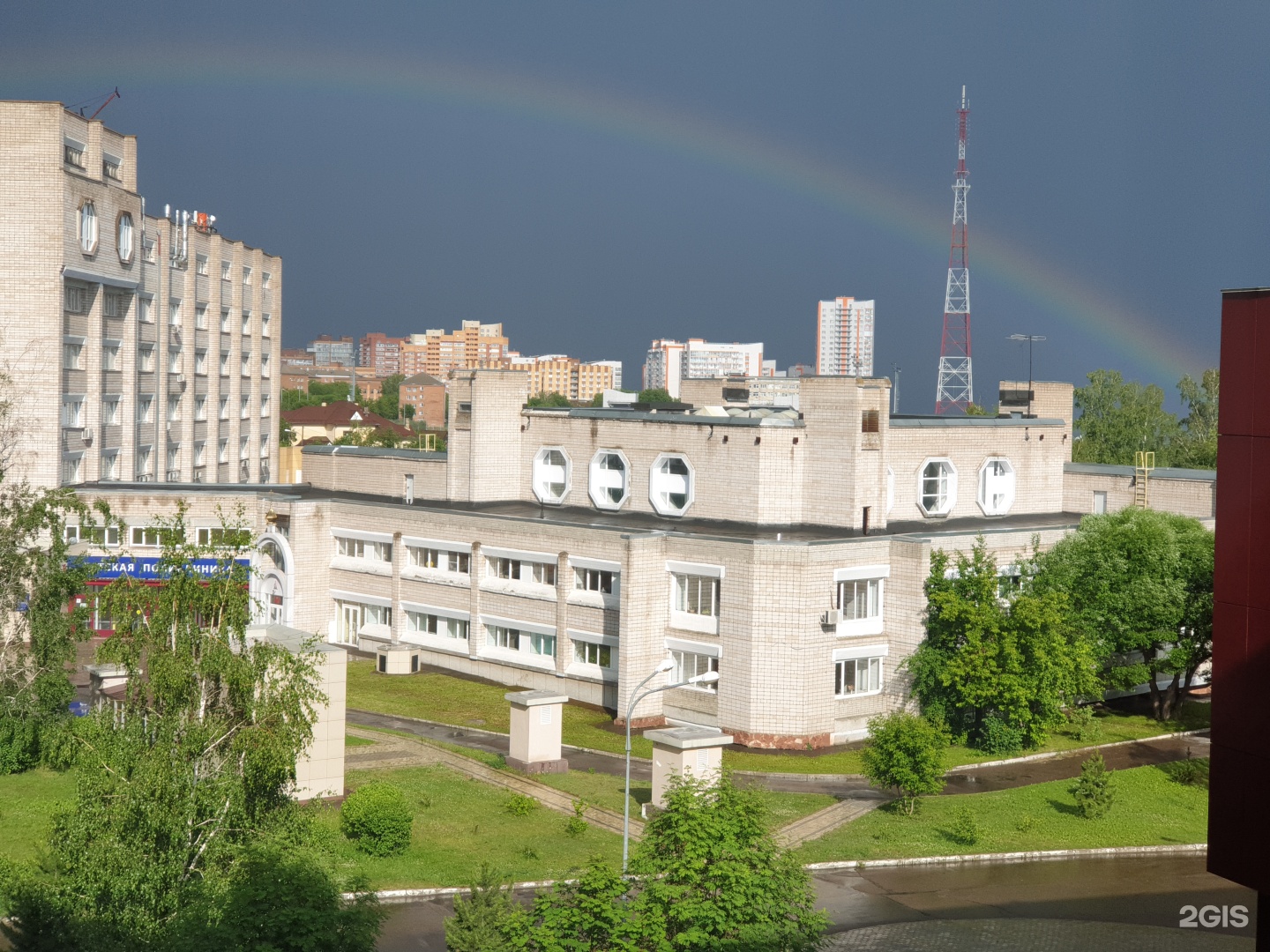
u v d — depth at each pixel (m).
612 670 69.88
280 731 36.59
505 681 75.50
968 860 48.56
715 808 36.12
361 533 83.12
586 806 52.31
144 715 36.94
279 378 145.00
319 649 50.28
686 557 66.25
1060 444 88.25
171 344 111.50
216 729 36.38
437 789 53.50
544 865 45.31
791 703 62.53
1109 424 147.50
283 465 156.00
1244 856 26.36
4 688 55.06
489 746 61.44
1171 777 58.56
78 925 33.50
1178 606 66.62
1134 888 46.12
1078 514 88.81
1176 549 66.94
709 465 74.94
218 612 38.44
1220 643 26.80
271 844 34.91
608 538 69.62
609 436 80.50
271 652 38.25
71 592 57.66
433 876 44.00
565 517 80.31
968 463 82.25
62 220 87.00
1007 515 84.69
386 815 45.84
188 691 36.66
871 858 47.97
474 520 76.88
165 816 34.53
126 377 98.94
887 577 66.00
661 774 50.59
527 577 74.81
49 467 87.06
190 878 35.19
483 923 34.09
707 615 65.81
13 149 86.25
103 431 95.31
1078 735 65.38
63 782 53.41
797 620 62.34
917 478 79.25
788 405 92.06
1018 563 70.50
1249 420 26.11
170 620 37.53
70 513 82.06
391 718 66.75
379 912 34.47
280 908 32.59
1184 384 149.88
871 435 71.31
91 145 93.62
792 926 33.91
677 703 66.69
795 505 73.00
